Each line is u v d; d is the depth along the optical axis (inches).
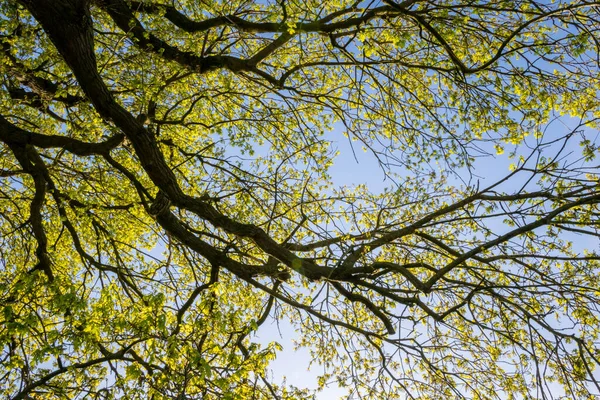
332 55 369.4
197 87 406.9
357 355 327.3
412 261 350.3
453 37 356.5
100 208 320.5
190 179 433.7
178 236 294.8
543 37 367.2
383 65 405.7
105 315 216.7
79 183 413.1
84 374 226.4
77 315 215.5
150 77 326.3
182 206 280.8
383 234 296.0
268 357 221.9
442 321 241.3
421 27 319.3
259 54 343.0
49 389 227.8
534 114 348.5
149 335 218.5
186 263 427.5
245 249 363.3
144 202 300.8
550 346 237.6
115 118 256.7
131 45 319.6
